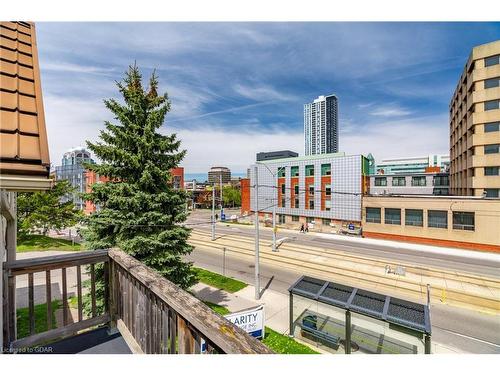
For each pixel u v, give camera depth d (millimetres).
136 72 9695
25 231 21922
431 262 17766
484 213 20891
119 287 3330
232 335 1529
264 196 37719
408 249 21672
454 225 22297
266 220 37188
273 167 36438
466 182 28672
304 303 9961
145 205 9102
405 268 16234
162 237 8992
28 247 21422
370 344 8086
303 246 22938
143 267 2729
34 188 2027
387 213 25812
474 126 25312
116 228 8578
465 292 12750
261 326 8445
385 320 7199
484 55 24391
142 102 9367
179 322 1974
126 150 9156
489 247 20656
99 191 8805
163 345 2197
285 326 9617
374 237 26438
